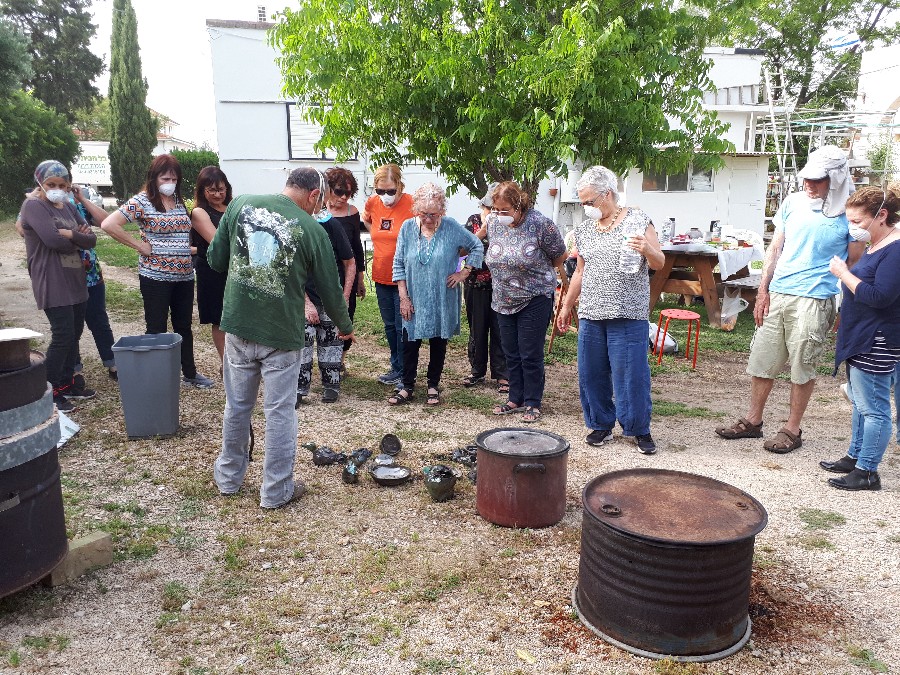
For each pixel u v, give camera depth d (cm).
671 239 1045
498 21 778
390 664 267
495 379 679
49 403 293
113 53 3491
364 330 888
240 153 1800
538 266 532
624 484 310
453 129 838
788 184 2009
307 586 318
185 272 576
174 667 261
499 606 306
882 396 429
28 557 283
